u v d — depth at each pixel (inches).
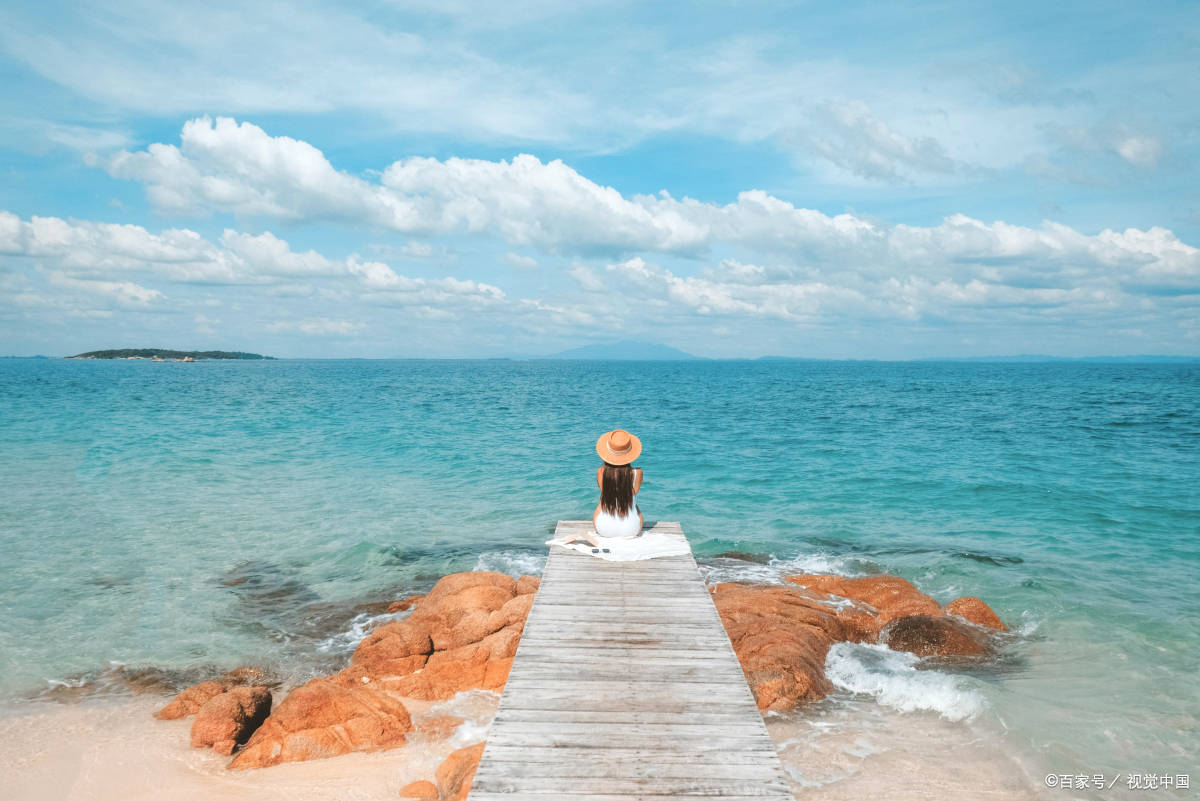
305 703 360.5
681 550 412.8
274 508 804.6
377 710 365.4
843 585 546.0
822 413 2095.2
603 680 261.4
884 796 305.7
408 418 1813.5
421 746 350.9
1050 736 347.3
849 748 344.8
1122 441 1360.7
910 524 755.4
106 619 482.3
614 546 413.7
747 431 1566.2
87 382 3405.5
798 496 882.8
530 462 1130.7
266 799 309.7
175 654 446.6
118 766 332.5
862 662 434.9
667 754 216.4
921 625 465.1
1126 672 414.0
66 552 595.2
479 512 810.8
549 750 217.0
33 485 831.1
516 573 598.5
